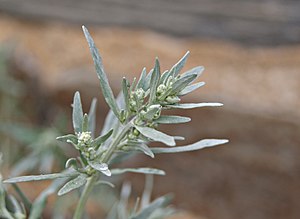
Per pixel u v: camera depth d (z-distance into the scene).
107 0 0.88
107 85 0.42
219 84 0.74
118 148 0.42
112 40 0.85
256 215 0.78
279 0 0.82
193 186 0.79
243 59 0.80
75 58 0.84
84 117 0.41
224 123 0.72
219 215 0.80
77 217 0.44
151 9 0.86
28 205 0.49
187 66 0.78
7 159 0.78
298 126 0.69
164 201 0.51
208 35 0.84
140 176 0.81
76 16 0.89
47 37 0.88
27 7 0.91
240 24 0.82
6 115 0.84
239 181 0.76
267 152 0.73
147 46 0.83
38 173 0.78
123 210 0.54
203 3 0.84
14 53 0.85
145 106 0.41
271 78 0.75
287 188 0.74
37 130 0.68
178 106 0.41
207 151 0.76
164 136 0.39
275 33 0.81
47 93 0.82
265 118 0.70
